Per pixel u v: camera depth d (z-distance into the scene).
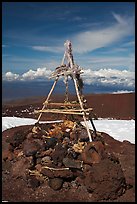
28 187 8.34
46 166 8.34
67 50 9.63
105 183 7.73
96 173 7.84
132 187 8.29
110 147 10.09
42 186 8.33
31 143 8.87
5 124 15.55
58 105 9.92
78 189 8.12
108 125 16.80
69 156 8.44
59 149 8.45
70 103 9.88
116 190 7.78
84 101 9.91
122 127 16.27
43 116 18.84
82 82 9.91
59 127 9.86
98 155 8.34
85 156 8.34
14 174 8.77
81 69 9.64
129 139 13.92
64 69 9.70
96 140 9.48
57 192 8.12
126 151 9.99
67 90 10.11
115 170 7.84
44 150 8.84
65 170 8.15
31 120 17.84
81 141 9.09
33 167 8.65
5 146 9.90
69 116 10.13
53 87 9.95
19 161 8.88
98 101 24.70
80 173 8.23
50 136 9.38
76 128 9.59
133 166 9.09
